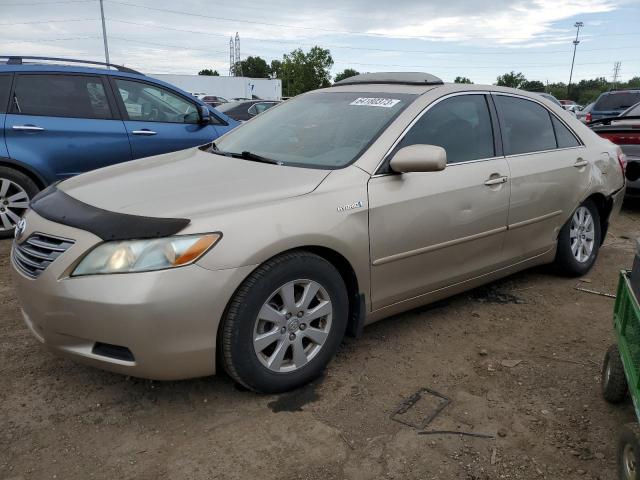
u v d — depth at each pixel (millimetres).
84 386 2967
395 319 3877
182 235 2496
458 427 2699
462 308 4098
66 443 2525
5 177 5398
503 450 2549
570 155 4441
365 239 3047
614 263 5262
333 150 3326
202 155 3674
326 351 3012
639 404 2172
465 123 3750
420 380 3109
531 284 4617
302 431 2639
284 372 2861
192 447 2518
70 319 2523
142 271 2438
